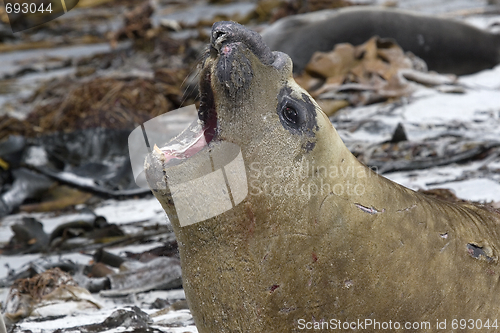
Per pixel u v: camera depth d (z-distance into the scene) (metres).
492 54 49.62
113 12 103.38
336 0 58.69
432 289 10.66
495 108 35.88
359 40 48.38
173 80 44.06
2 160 35.09
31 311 18.00
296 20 49.09
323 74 42.06
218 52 9.82
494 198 21.12
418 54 49.19
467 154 27.30
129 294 19.08
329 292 10.21
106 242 24.83
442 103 37.50
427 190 20.80
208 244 10.21
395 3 76.81
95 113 40.38
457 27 49.34
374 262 10.27
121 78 50.75
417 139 30.61
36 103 52.25
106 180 33.03
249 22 76.31
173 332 14.95
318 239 10.08
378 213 10.35
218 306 10.45
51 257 23.75
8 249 25.22
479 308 11.10
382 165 27.09
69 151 38.53
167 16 92.62
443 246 10.80
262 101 9.91
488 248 11.27
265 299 10.16
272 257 10.06
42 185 32.19
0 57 80.19
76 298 18.41
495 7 69.31
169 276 19.45
